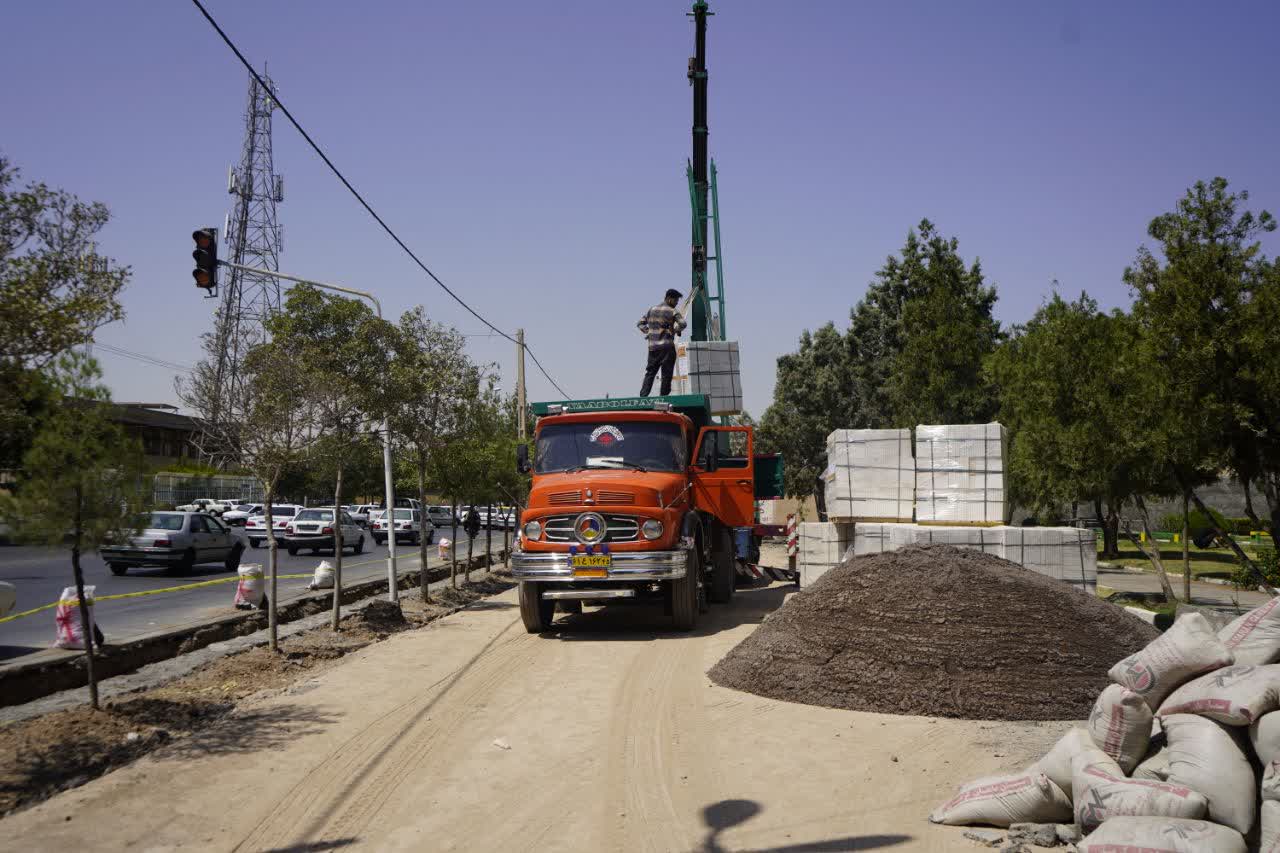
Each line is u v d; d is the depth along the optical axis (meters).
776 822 5.59
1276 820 4.35
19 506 6.91
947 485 12.92
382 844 5.30
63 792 6.22
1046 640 8.38
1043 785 5.31
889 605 9.05
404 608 16.48
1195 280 13.45
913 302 22.25
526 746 7.35
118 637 11.76
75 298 6.90
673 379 18.77
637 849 5.20
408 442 17.17
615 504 12.77
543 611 13.36
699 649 11.77
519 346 31.75
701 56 24.17
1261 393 13.12
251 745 7.35
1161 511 38.44
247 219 58.44
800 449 37.16
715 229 24.58
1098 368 16.20
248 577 15.46
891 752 6.99
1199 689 5.02
